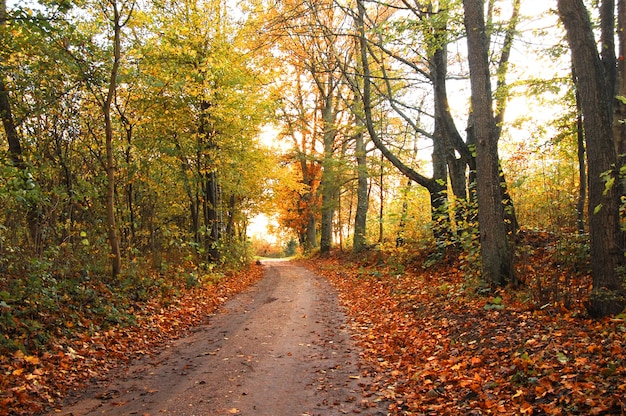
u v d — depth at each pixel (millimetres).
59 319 7539
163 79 13422
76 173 11898
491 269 9070
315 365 6805
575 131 11891
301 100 29516
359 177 24625
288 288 16203
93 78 10805
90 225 12281
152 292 11133
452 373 5781
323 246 31547
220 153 17297
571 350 5293
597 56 6297
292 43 19719
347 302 12602
